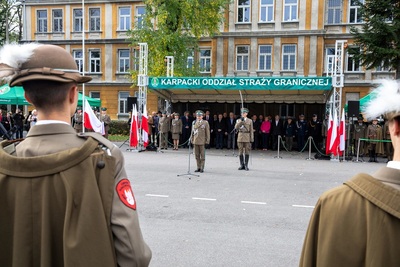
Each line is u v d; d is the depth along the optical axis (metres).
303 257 1.39
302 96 20.44
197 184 9.12
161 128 18.73
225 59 28.91
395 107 1.25
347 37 26.95
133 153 16.33
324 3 27.11
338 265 1.23
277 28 27.95
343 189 1.31
